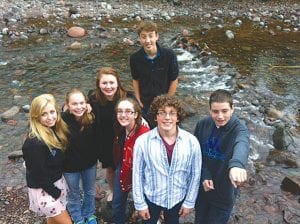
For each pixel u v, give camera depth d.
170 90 5.34
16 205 5.32
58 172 4.20
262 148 6.75
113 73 4.40
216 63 10.48
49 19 14.02
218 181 3.96
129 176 4.33
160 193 3.92
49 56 10.87
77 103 4.19
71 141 4.30
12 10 14.62
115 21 14.16
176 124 3.79
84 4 16.00
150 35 4.88
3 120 7.58
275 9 15.91
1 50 11.22
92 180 4.73
